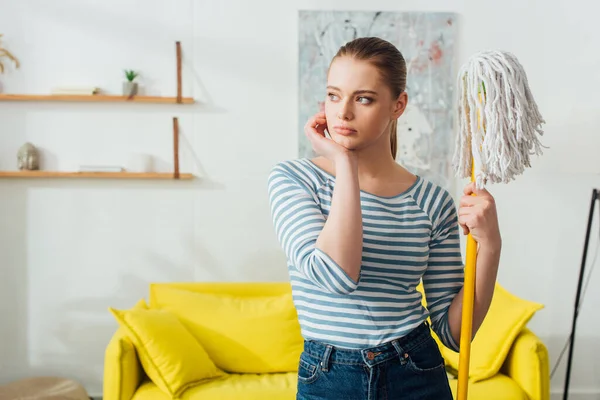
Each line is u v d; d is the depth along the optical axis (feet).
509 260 11.43
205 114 11.09
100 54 10.96
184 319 9.64
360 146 3.66
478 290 3.98
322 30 11.00
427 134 11.17
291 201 3.70
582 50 11.34
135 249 11.12
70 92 10.72
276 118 11.14
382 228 3.73
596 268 11.44
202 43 11.04
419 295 3.95
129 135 11.03
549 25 11.29
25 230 10.99
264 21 11.07
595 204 11.40
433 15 11.12
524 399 8.20
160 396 8.30
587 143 10.49
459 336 4.06
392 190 3.89
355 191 3.44
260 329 9.59
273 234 11.26
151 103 11.03
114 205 11.07
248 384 8.83
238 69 11.08
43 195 11.00
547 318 11.50
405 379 3.67
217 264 11.22
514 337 8.59
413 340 3.73
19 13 10.82
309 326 3.73
